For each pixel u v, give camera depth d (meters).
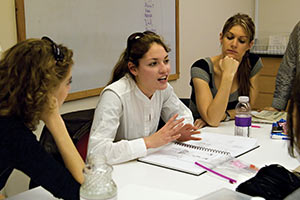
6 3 2.08
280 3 4.36
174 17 3.31
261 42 4.48
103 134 1.54
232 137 1.77
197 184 1.25
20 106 1.09
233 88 2.29
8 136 1.08
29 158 1.09
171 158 1.48
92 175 1.03
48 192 1.24
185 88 3.61
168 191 1.20
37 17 2.21
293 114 0.82
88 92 2.56
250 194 1.08
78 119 1.80
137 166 1.43
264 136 1.84
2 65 1.09
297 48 2.38
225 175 1.31
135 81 1.70
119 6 2.74
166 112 1.95
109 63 2.71
